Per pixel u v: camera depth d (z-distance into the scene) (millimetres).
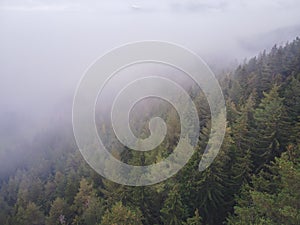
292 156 20469
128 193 29625
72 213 36125
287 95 36688
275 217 16078
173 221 24219
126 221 23391
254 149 28328
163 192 27172
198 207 24906
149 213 27125
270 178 23172
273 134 27625
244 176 25578
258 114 30109
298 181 15688
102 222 23844
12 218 40625
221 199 24750
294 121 29781
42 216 40031
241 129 28484
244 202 21391
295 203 15609
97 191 37719
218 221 24828
